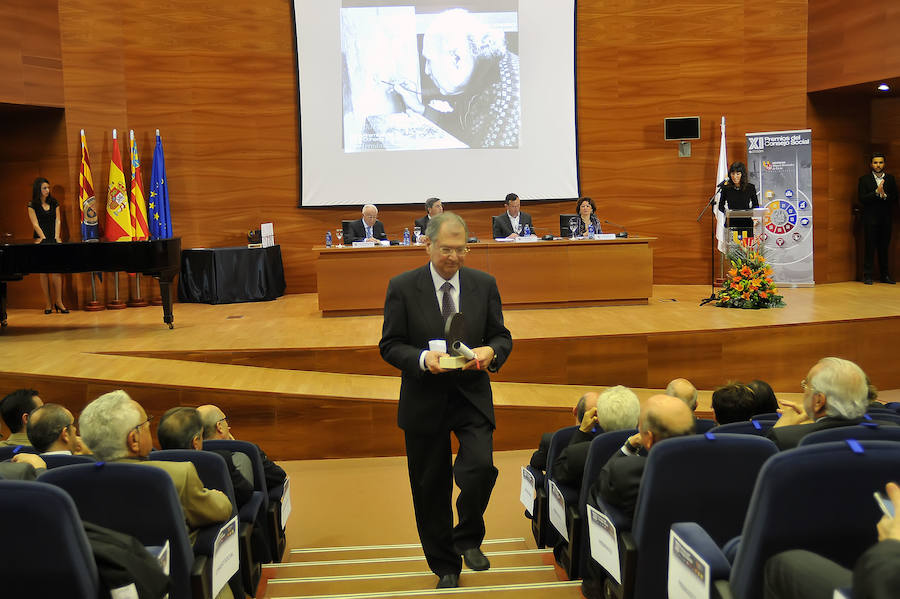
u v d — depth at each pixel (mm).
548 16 11906
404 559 4223
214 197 11945
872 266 11914
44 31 10430
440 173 12086
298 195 12211
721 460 2354
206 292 11469
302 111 11969
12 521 1959
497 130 12039
